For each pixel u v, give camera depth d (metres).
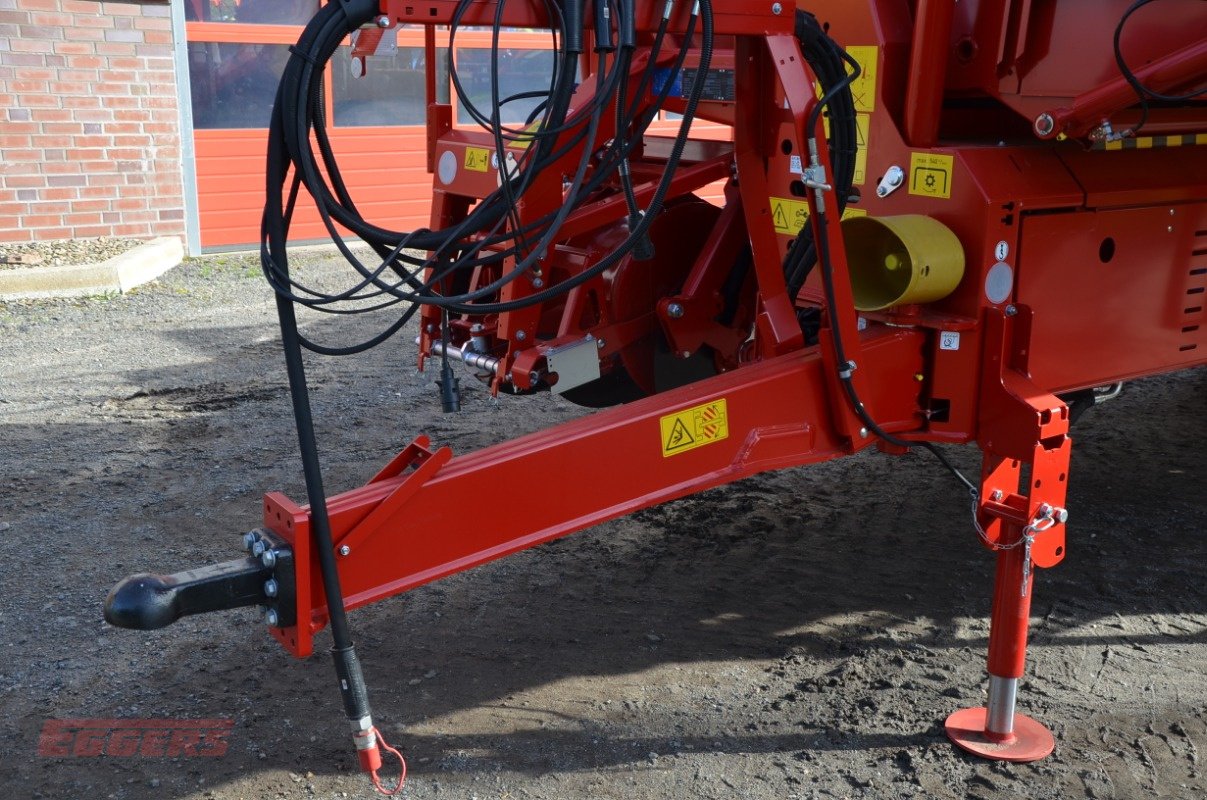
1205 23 2.76
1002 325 2.83
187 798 2.63
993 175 2.88
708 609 3.61
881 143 3.22
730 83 3.48
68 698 3.03
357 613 3.54
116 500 4.34
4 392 5.64
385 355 6.48
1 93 8.19
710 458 2.68
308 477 2.17
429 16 2.25
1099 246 3.12
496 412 5.46
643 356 4.02
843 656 3.34
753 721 3.00
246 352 6.46
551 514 2.48
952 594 3.74
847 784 2.73
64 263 8.00
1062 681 3.22
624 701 3.08
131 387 5.76
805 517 4.34
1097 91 2.83
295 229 9.53
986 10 3.23
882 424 2.89
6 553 3.87
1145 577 3.87
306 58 2.15
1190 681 3.22
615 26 2.54
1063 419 2.77
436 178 4.09
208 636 3.38
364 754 2.29
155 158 8.84
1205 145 3.46
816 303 3.48
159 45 8.63
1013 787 2.73
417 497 2.30
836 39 3.34
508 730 2.93
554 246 3.98
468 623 3.49
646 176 4.13
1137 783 2.75
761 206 3.04
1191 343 3.50
